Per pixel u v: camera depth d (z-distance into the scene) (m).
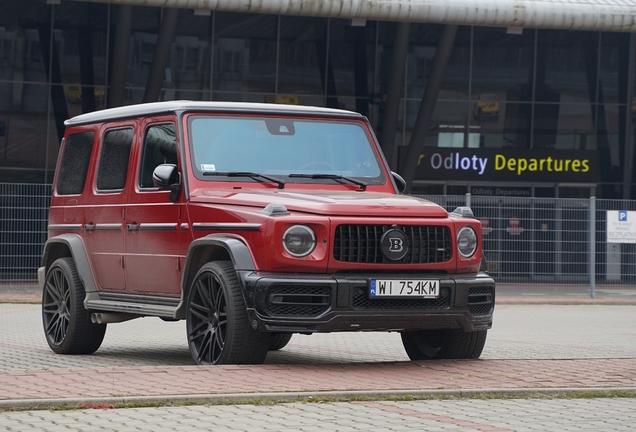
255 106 14.02
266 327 11.81
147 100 38.75
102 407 9.66
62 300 15.77
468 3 34.94
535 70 45.53
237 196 12.76
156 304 13.77
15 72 41.09
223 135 13.65
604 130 45.94
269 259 11.91
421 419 9.34
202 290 12.65
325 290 11.88
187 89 42.94
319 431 8.68
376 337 19.25
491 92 45.41
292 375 11.57
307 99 44.09
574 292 33.94
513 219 33.62
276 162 13.70
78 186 15.82
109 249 14.77
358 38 44.47
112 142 15.12
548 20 35.44
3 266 30.58
